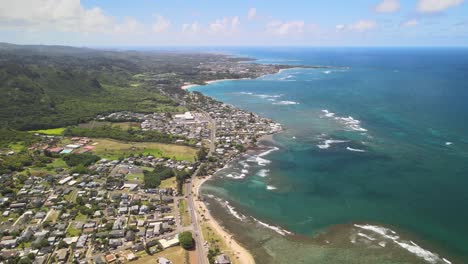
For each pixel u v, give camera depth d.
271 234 111.81
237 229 114.50
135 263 95.12
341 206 127.56
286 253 102.00
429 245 103.25
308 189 141.88
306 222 118.38
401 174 151.25
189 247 103.00
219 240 107.81
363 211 123.44
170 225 115.75
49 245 102.75
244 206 129.75
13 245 102.44
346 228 113.75
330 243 106.31
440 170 153.38
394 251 101.19
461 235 107.25
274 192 140.38
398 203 127.38
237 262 97.31
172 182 149.88
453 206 123.56
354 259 98.50
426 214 119.31
